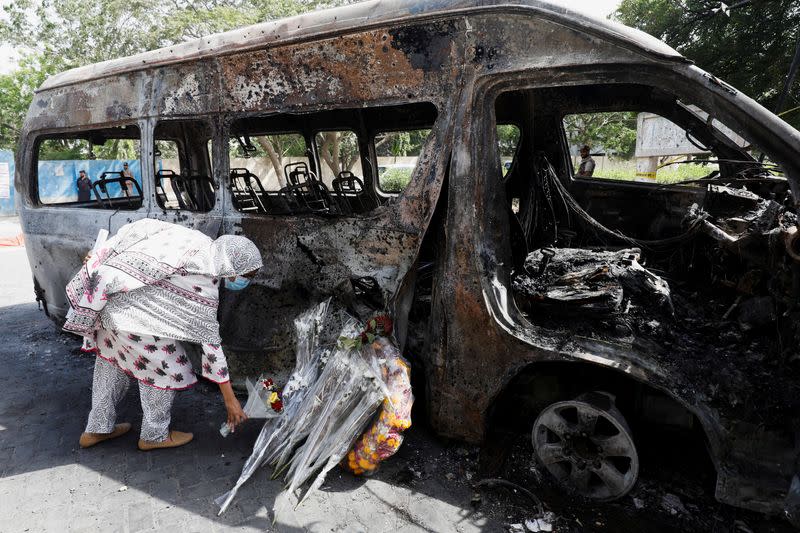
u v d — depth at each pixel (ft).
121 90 11.60
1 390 11.90
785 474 6.57
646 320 7.95
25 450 9.41
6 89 80.38
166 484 8.45
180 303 7.97
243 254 8.07
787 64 29.40
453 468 8.87
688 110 11.48
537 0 7.29
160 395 8.89
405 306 9.00
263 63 9.43
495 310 8.07
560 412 8.61
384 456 8.29
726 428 6.82
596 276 8.66
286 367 10.27
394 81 8.31
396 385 8.23
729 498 6.83
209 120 10.34
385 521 7.61
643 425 8.84
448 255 8.25
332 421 8.33
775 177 10.31
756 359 7.24
